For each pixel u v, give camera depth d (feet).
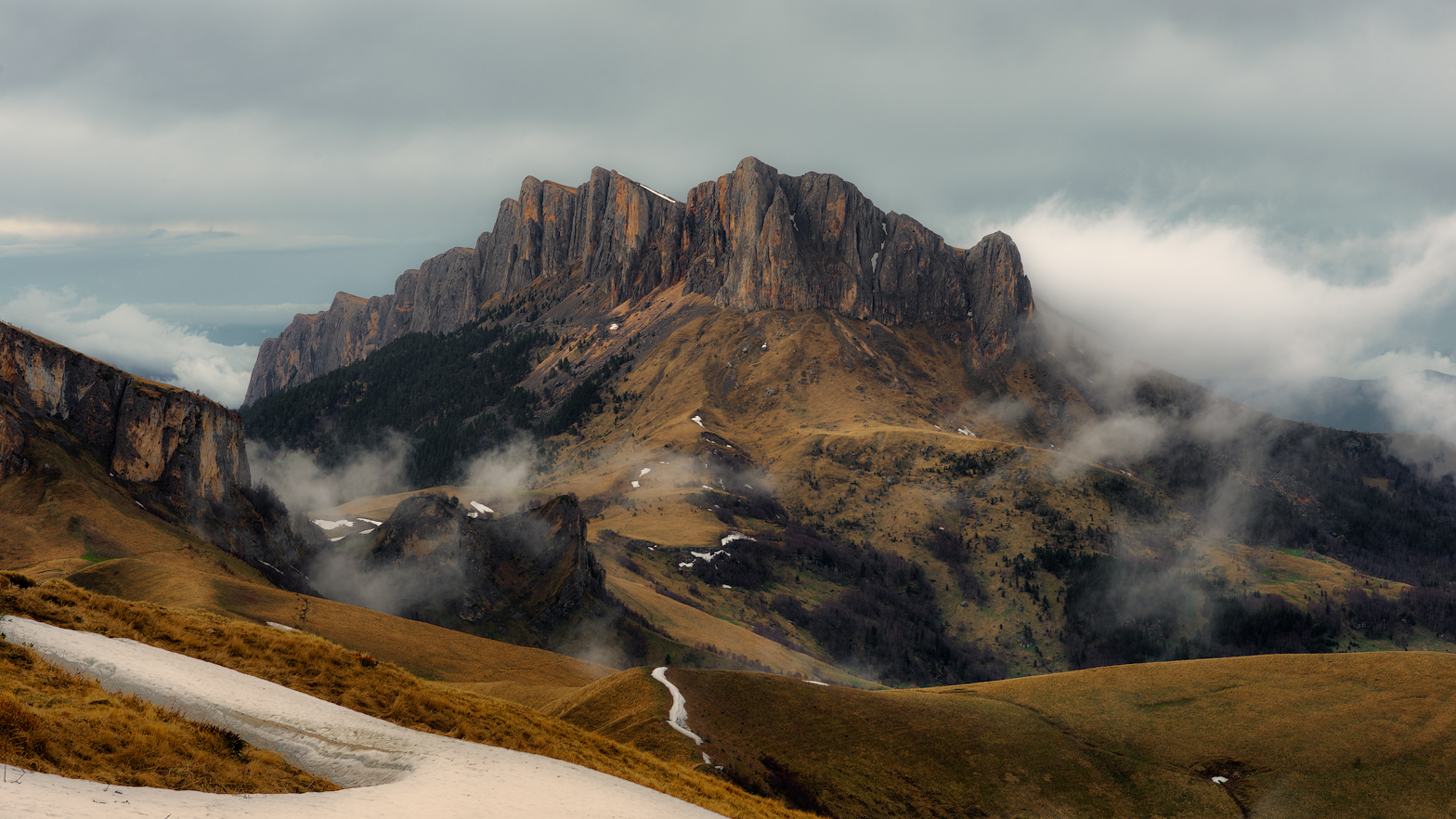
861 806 257.34
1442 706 293.43
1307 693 316.40
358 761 102.89
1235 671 340.39
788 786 257.55
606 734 279.69
